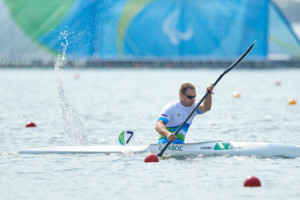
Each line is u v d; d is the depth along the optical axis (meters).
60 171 34.91
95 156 40.00
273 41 190.00
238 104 83.25
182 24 185.38
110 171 34.88
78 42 141.62
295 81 141.38
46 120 62.69
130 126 58.03
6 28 189.62
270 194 29.08
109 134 52.56
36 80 138.50
